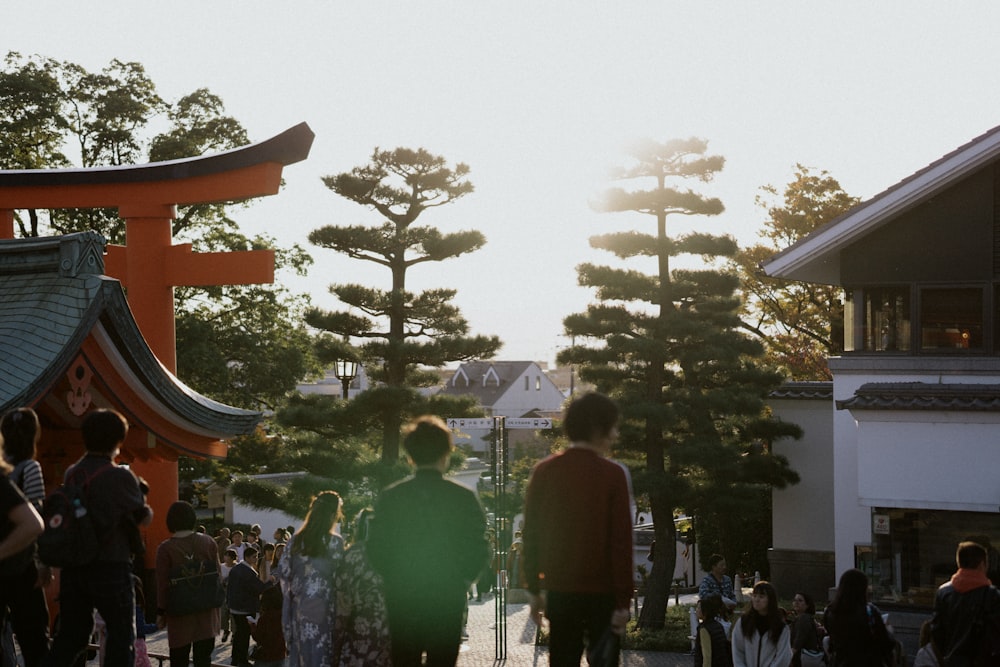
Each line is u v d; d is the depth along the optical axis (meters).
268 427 43.38
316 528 7.61
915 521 19.03
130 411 15.21
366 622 7.38
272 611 14.12
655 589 26.03
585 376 27.58
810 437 29.25
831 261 23.98
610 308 27.56
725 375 27.70
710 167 27.59
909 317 22.33
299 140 20.17
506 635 23.69
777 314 43.62
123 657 6.51
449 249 31.38
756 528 31.33
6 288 14.55
